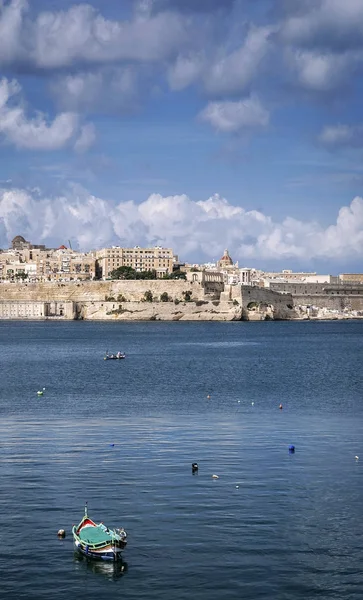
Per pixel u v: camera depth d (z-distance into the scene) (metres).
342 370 154.62
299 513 54.38
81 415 93.19
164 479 62.16
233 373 148.88
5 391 118.75
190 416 92.12
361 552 48.19
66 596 42.97
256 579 44.84
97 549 47.22
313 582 44.50
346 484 60.97
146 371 153.75
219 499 57.19
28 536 50.34
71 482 61.28
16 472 64.19
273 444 75.06
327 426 84.75
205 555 47.66
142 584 44.25
